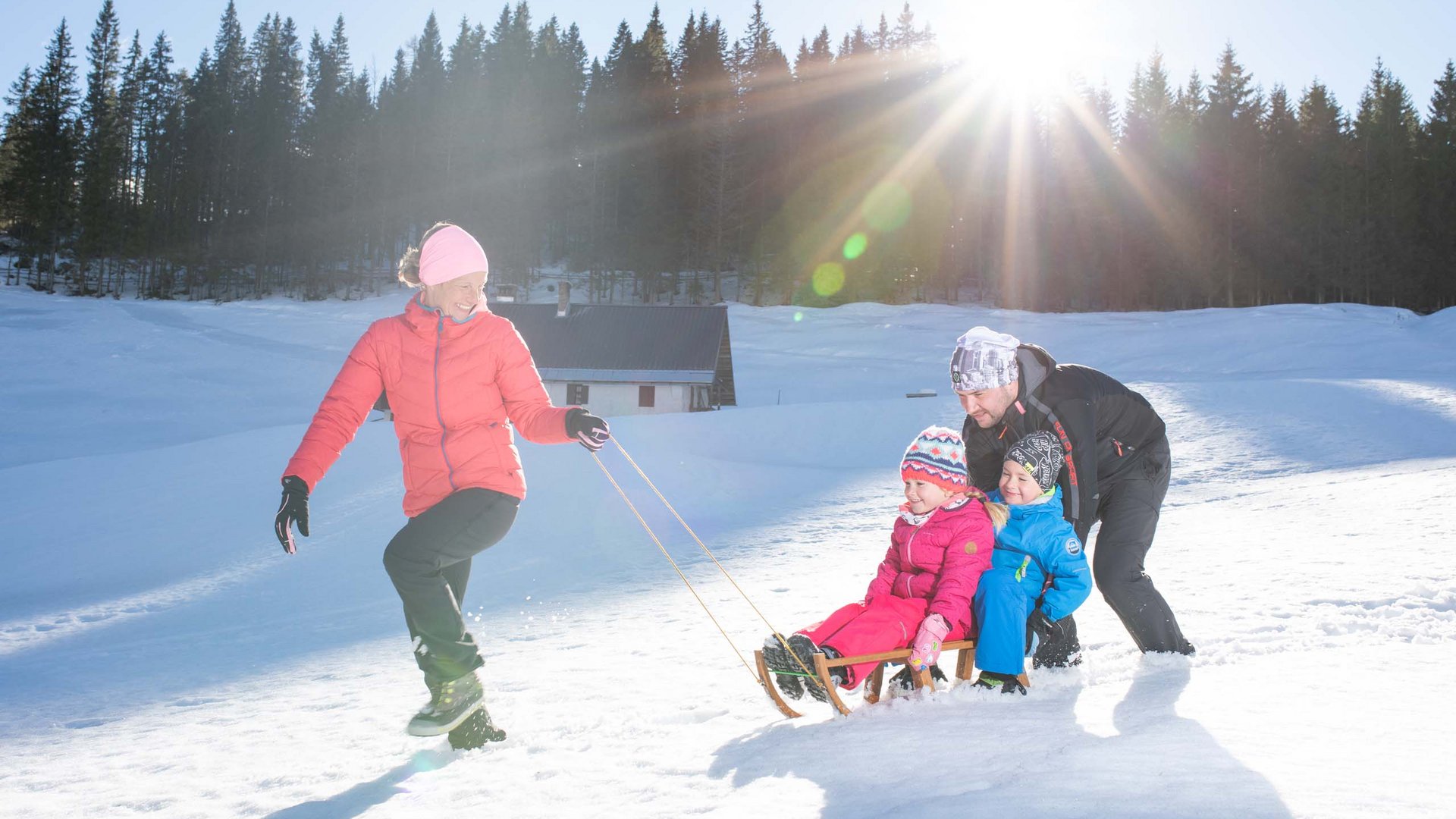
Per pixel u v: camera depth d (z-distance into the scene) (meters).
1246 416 22.59
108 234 74.38
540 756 2.90
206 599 11.64
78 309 61.19
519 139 83.19
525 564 12.03
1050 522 3.28
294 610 10.31
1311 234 72.94
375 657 6.40
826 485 18.30
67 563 15.02
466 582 3.46
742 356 54.12
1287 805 1.87
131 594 12.44
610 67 89.69
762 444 24.44
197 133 83.00
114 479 20.66
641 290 78.56
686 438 24.80
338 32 94.19
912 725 2.80
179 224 79.62
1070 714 2.79
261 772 3.13
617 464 20.03
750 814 2.13
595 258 76.94
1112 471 3.55
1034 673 3.38
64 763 3.65
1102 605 5.06
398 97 89.25
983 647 3.12
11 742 4.40
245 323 59.94
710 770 2.55
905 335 58.72
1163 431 3.60
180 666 6.79
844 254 76.88
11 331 53.22
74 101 80.19
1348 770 2.08
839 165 78.31
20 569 14.85
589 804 2.35
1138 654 3.62
